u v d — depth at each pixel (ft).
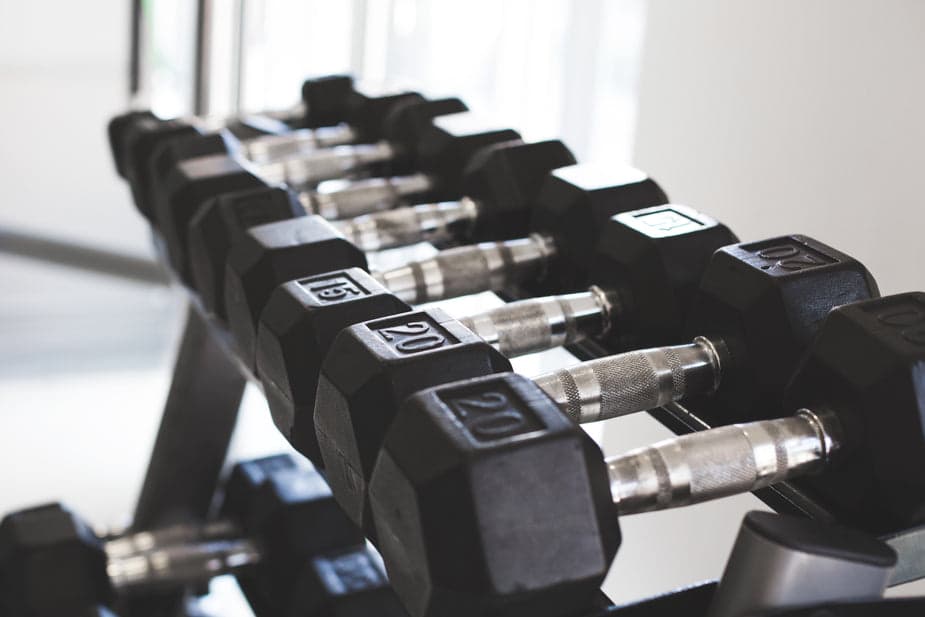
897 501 2.16
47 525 3.88
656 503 2.20
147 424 9.92
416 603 2.04
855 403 2.19
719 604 2.01
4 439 9.61
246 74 7.52
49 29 11.19
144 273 11.62
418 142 4.15
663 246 2.83
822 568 1.91
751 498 4.17
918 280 3.48
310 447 2.77
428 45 7.01
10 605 3.83
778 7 3.84
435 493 1.85
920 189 3.42
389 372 2.23
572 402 2.51
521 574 1.84
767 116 3.95
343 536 4.46
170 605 4.98
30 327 11.44
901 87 3.44
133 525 4.87
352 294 2.70
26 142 11.52
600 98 6.25
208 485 4.83
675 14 4.31
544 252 3.33
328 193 3.85
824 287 2.48
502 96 6.75
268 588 4.56
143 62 9.14
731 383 2.62
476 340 2.33
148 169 4.53
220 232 3.42
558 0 6.41
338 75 4.86
